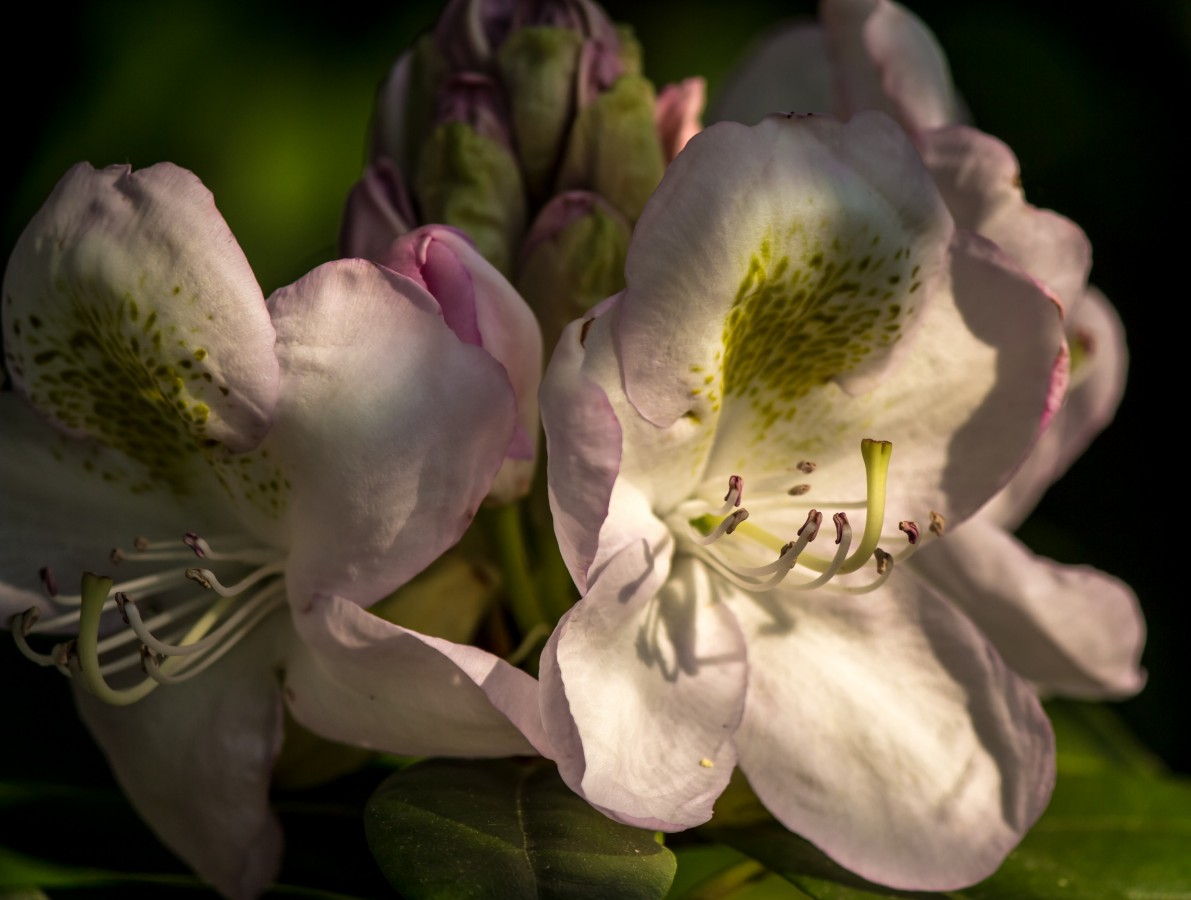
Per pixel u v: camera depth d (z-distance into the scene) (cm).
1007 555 30
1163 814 30
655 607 27
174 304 25
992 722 27
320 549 26
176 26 41
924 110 29
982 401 28
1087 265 29
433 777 26
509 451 26
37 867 30
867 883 27
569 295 27
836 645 27
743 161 26
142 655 26
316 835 29
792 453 28
